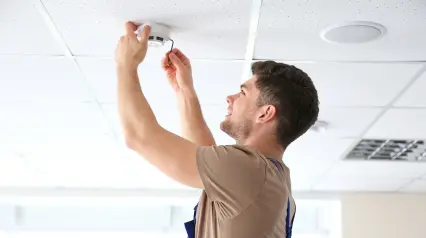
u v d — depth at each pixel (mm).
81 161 4516
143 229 6168
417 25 1979
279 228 1362
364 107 2986
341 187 5492
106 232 6168
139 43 1617
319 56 2295
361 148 3938
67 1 1853
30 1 1856
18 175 5133
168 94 2816
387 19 1941
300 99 1521
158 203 5953
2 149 4121
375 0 1814
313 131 3438
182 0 1830
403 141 3715
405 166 4398
